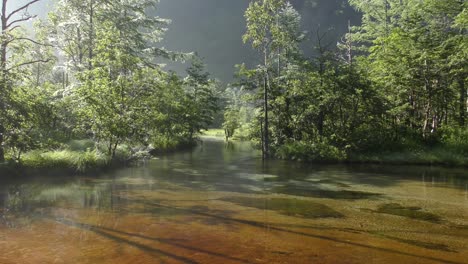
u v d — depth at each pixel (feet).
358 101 74.54
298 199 35.70
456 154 66.23
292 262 18.93
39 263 18.34
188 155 82.48
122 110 56.13
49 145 47.16
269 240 22.50
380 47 81.82
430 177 51.39
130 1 85.46
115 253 19.81
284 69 83.66
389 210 31.58
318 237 23.36
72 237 22.49
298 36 83.66
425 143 73.46
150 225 25.36
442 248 21.79
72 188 38.78
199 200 34.30
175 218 27.45
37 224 25.22
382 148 71.82
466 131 72.28
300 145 72.84
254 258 19.38
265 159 74.13
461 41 71.15
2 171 41.22
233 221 26.89
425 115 82.38
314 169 59.52
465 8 68.23
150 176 48.70
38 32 80.18
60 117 54.90
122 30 80.12
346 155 68.49
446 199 36.60
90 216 27.58
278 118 81.97
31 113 44.62
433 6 80.64
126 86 57.88
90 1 74.28
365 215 29.66
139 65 68.28
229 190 39.93
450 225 27.04
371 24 103.60
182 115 104.22
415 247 21.86
